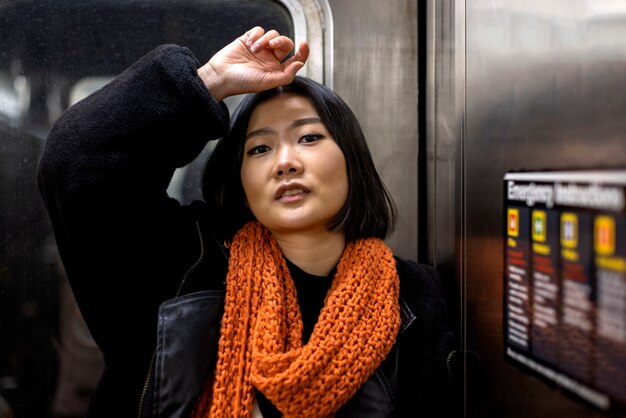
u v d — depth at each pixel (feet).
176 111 2.74
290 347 2.76
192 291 2.94
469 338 3.14
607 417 1.76
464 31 3.24
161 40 3.84
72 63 3.79
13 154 3.78
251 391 2.70
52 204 2.79
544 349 2.18
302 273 3.03
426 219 4.17
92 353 3.85
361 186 3.02
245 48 2.97
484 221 2.87
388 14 4.06
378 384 2.82
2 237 3.79
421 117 4.13
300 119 2.89
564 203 2.02
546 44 2.17
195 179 3.92
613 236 1.72
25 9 3.76
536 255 2.24
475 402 3.00
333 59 3.99
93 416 2.83
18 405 3.84
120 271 2.86
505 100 2.58
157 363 2.69
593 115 1.84
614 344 1.72
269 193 2.85
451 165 3.56
